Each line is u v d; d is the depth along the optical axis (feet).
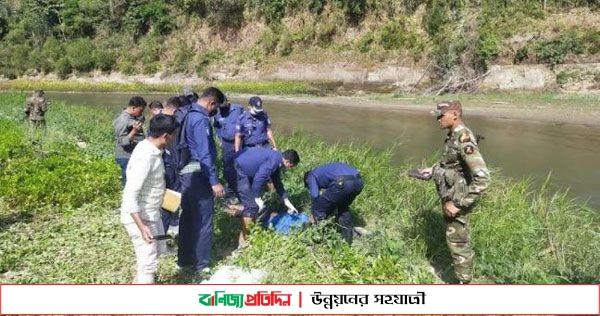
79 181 28.96
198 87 135.54
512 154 48.03
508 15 107.86
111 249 21.20
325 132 64.13
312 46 134.82
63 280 18.24
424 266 19.76
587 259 20.36
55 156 35.55
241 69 140.67
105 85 148.05
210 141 18.38
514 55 101.76
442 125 17.03
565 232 22.77
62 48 170.91
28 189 27.07
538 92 96.12
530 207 25.99
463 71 103.76
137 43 165.07
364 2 129.70
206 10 156.04
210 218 18.76
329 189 20.74
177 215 23.22
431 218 22.66
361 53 125.59
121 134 24.48
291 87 121.49
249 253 19.58
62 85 152.05
